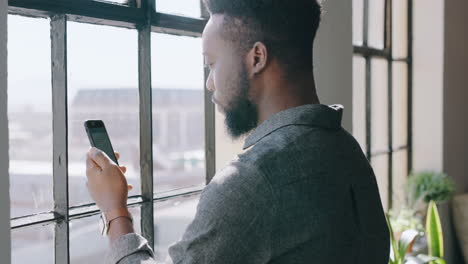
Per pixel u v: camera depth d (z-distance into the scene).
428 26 3.28
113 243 0.87
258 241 0.74
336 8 2.07
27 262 1.28
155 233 1.59
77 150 1.38
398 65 3.26
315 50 1.93
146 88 1.52
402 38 3.30
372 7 2.89
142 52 1.51
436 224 2.49
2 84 0.94
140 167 1.55
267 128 0.81
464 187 3.66
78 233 1.37
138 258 0.83
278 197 0.74
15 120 1.25
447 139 3.36
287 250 0.75
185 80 1.68
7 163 0.95
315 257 0.75
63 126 1.30
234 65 0.85
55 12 1.26
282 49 0.82
